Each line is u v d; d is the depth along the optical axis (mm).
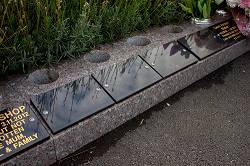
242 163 2098
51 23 2436
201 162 2092
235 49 2926
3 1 2291
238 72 2904
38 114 1974
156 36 2797
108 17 2678
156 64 2482
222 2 3125
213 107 2529
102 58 2531
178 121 2385
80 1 2576
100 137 2199
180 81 2553
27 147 1781
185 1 2994
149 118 2387
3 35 2271
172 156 2121
